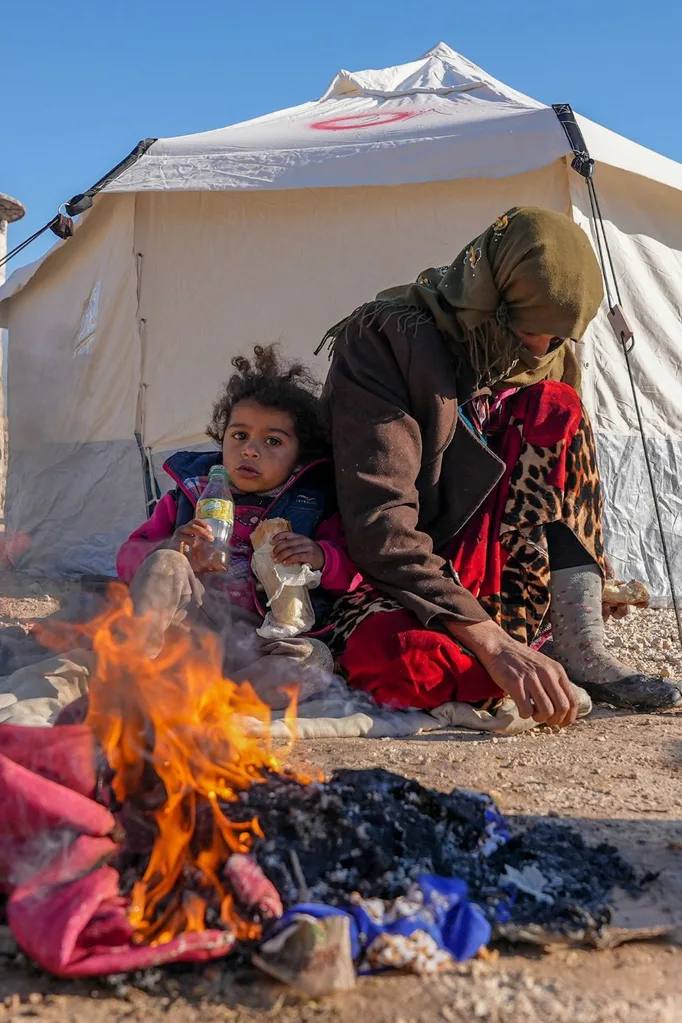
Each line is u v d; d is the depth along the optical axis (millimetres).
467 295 3514
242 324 7133
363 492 3354
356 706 3340
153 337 7371
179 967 1714
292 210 7062
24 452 8562
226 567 3314
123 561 3541
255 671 3252
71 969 1636
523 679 3117
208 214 7203
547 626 3889
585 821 2396
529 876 2021
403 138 6703
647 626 5844
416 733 3256
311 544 3367
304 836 1898
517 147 6297
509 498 3619
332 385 3596
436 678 3293
